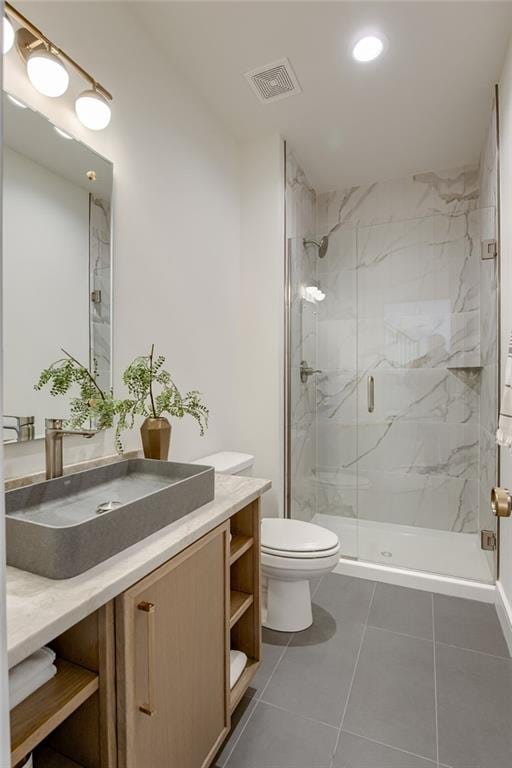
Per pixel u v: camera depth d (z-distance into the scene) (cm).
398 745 131
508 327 194
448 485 289
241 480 163
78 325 142
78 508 120
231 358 252
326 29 175
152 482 142
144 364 154
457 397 286
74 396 140
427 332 291
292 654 173
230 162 251
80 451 144
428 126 245
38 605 73
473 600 218
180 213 201
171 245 194
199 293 217
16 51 120
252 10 166
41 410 129
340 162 288
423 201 302
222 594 125
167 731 99
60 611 72
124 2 162
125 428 162
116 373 159
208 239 226
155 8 165
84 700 81
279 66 197
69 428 138
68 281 139
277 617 189
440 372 289
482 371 264
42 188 130
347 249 308
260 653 155
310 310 305
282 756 127
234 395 256
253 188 259
